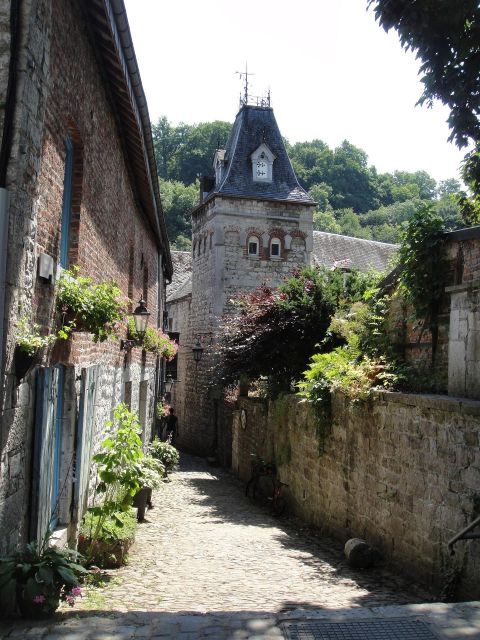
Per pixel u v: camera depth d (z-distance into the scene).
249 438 18.25
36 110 4.83
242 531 10.84
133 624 4.18
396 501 8.21
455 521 6.77
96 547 7.36
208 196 27.19
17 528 4.83
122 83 7.64
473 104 7.89
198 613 4.47
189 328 30.45
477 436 6.46
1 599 4.14
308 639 3.99
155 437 20.14
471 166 10.41
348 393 9.55
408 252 9.79
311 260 27.25
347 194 59.31
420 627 4.18
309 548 9.61
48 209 5.62
